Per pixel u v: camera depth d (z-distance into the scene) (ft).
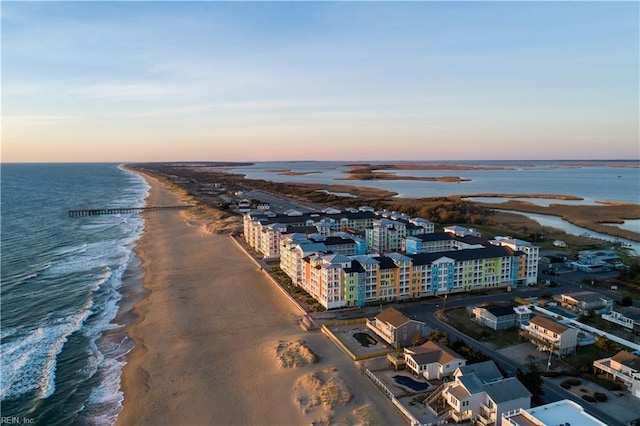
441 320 331.77
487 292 394.11
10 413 233.55
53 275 465.06
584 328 311.47
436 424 206.18
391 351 277.03
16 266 499.92
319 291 363.35
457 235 511.40
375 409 218.79
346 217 634.43
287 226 528.22
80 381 262.06
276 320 338.75
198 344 301.02
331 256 363.76
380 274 365.61
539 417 188.85
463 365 245.86
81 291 415.23
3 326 338.75
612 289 402.93
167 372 265.75
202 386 248.93
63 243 623.77
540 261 486.79
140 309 367.45
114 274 468.75
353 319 324.60
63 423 224.53
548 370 257.34
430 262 379.96
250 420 217.15
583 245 573.33
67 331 329.31
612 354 278.26
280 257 482.69
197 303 376.07
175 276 452.76
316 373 251.60
